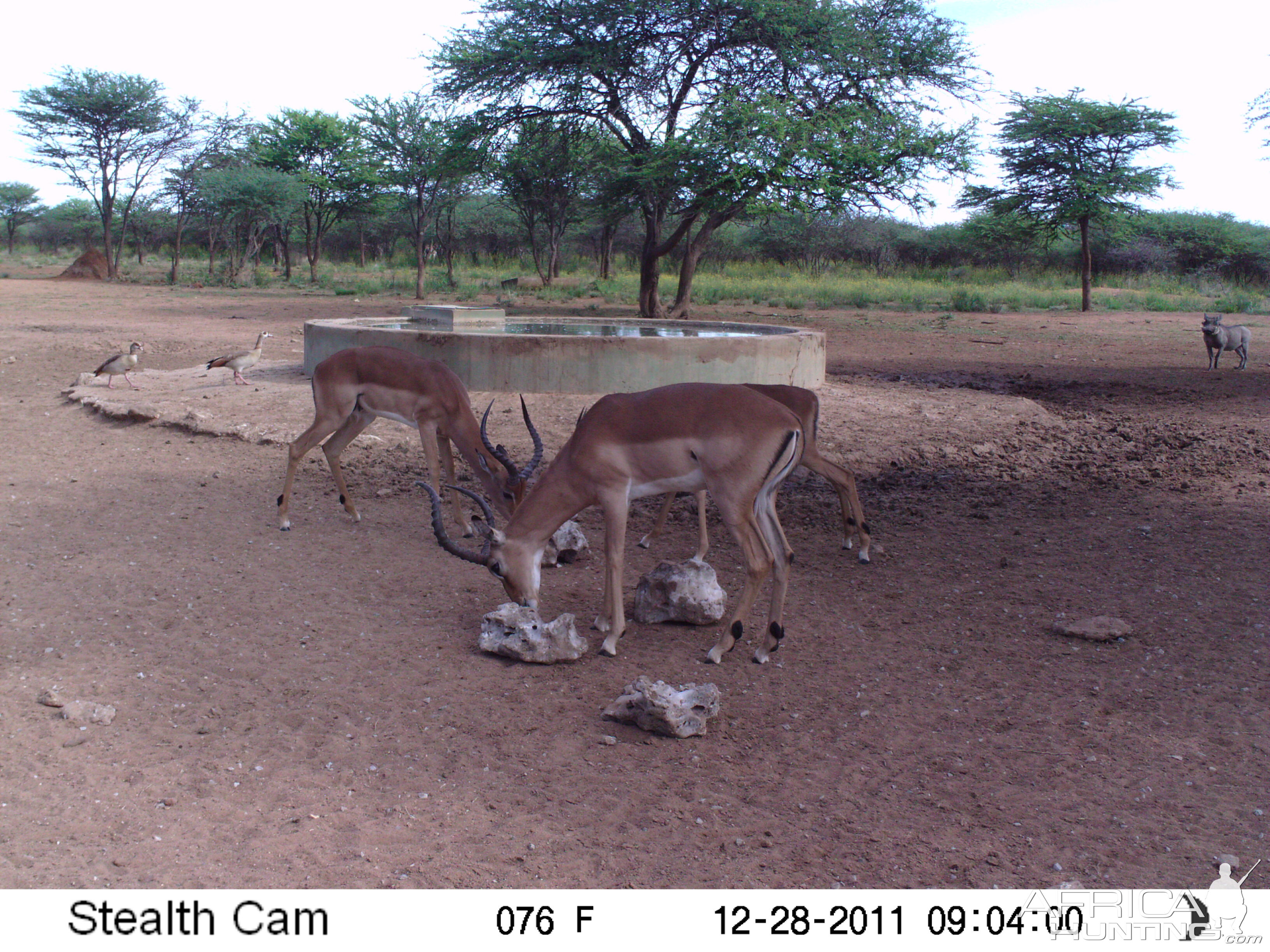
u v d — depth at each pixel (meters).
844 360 18.17
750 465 4.91
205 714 4.48
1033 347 21.14
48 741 4.16
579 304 29.58
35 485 8.42
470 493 5.25
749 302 33.16
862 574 6.59
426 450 6.96
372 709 4.58
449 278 38.34
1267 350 21.17
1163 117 30.77
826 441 10.26
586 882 3.33
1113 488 8.89
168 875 3.28
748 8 22.23
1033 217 33.81
